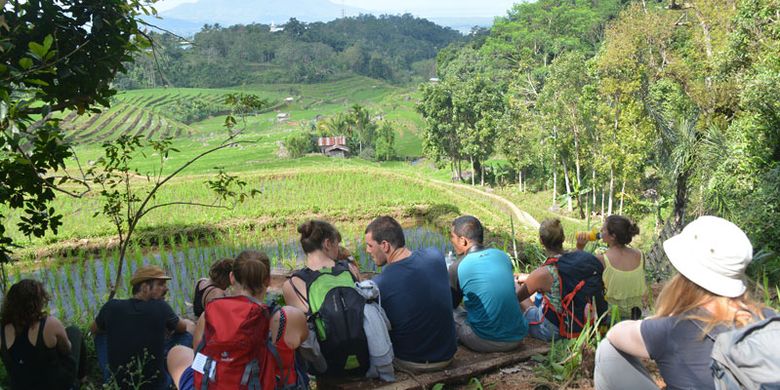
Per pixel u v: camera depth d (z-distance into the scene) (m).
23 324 4.89
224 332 3.68
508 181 71.81
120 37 7.10
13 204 6.98
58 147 6.77
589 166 51.56
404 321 5.00
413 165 99.75
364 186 37.09
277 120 190.75
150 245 20.30
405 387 4.82
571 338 5.34
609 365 2.98
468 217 5.89
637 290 5.42
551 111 50.28
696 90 26.92
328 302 4.68
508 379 5.03
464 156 75.00
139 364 5.05
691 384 2.53
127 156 8.93
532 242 18.81
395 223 5.26
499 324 5.42
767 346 2.17
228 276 5.89
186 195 32.66
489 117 68.12
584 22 98.38
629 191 46.88
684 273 2.60
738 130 19.78
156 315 5.43
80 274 15.88
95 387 6.17
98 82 7.09
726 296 2.53
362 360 4.75
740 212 14.67
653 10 41.53
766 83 18.95
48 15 6.64
